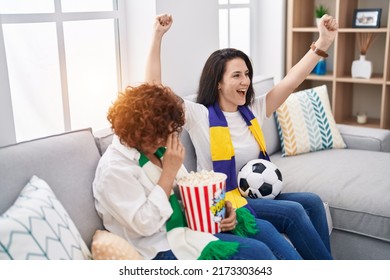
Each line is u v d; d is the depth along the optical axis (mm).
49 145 1586
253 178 1984
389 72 3293
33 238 1208
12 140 1720
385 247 2109
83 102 2240
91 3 2227
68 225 1366
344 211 2188
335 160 2602
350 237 2201
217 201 1632
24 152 1501
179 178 1759
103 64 2348
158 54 2129
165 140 1587
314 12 3760
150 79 2098
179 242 1558
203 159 2133
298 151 2746
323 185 2297
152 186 1592
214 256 1529
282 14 3494
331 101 3877
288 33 3518
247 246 1566
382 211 2086
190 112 2105
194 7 2648
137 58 2467
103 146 1788
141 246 1562
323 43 2113
